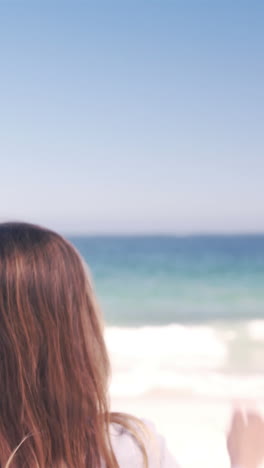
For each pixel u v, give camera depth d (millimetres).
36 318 1375
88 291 1480
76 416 1370
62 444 1347
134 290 29734
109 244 51562
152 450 1395
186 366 11188
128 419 1452
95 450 1358
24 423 1346
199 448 6156
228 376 10180
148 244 52156
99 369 1467
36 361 1364
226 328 16938
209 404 7941
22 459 1331
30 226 1484
